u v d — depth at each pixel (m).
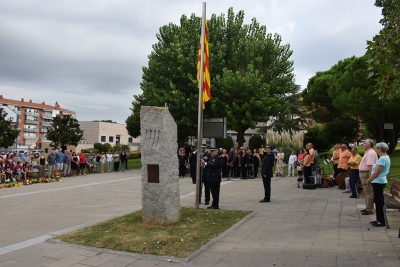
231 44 27.02
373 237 6.29
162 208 7.47
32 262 5.38
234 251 5.78
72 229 7.44
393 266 4.80
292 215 8.62
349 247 5.75
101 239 6.40
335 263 5.01
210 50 25.62
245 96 24.48
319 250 5.64
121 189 15.45
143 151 7.61
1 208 10.41
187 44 25.78
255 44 26.06
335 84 28.28
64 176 22.14
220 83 24.38
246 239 6.48
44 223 8.25
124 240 6.30
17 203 11.37
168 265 5.17
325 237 6.42
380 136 30.20
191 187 15.81
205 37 10.29
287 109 27.88
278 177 20.31
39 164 19.72
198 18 27.38
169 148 7.63
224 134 12.18
